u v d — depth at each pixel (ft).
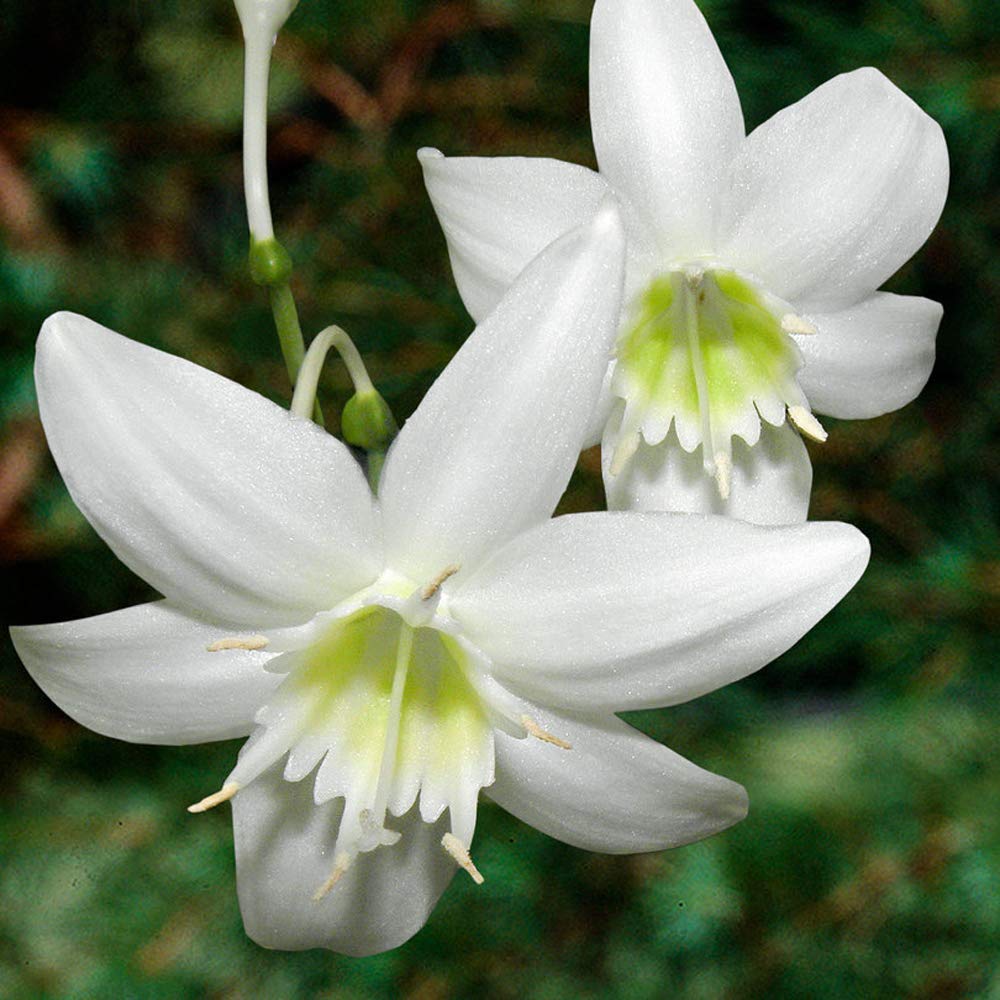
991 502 1.60
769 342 1.20
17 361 1.50
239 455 1.09
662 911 1.52
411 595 1.09
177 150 1.66
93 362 1.07
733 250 1.19
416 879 1.16
